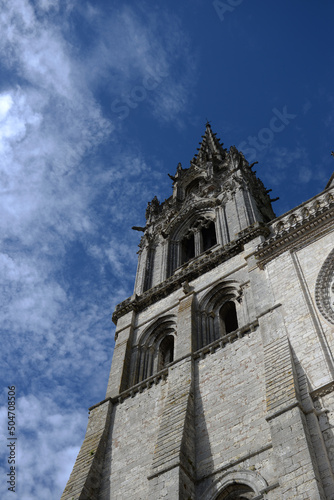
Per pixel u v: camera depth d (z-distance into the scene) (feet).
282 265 131.95
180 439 102.68
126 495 104.37
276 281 128.47
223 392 111.75
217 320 145.48
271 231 158.30
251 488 90.38
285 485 82.17
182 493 92.99
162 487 94.99
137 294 175.32
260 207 209.26
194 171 247.50
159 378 128.88
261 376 108.68
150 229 221.66
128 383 141.38
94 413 130.41
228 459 97.66
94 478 111.14
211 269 160.56
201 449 102.89
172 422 109.09
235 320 152.25
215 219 199.52
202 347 136.05
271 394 99.04
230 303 148.46
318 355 102.17
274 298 123.75
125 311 168.66
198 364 123.95
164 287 166.09
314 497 77.92
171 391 119.44
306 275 123.95
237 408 105.91
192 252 202.39
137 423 120.47
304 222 137.49
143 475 106.22
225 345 123.34
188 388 116.47
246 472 92.94
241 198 197.88
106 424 124.47
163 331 154.71
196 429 107.65
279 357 106.63
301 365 102.37
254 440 97.60
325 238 130.82
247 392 107.65
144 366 146.30
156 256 203.00
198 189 223.10
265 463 92.12
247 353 116.67
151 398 124.57
